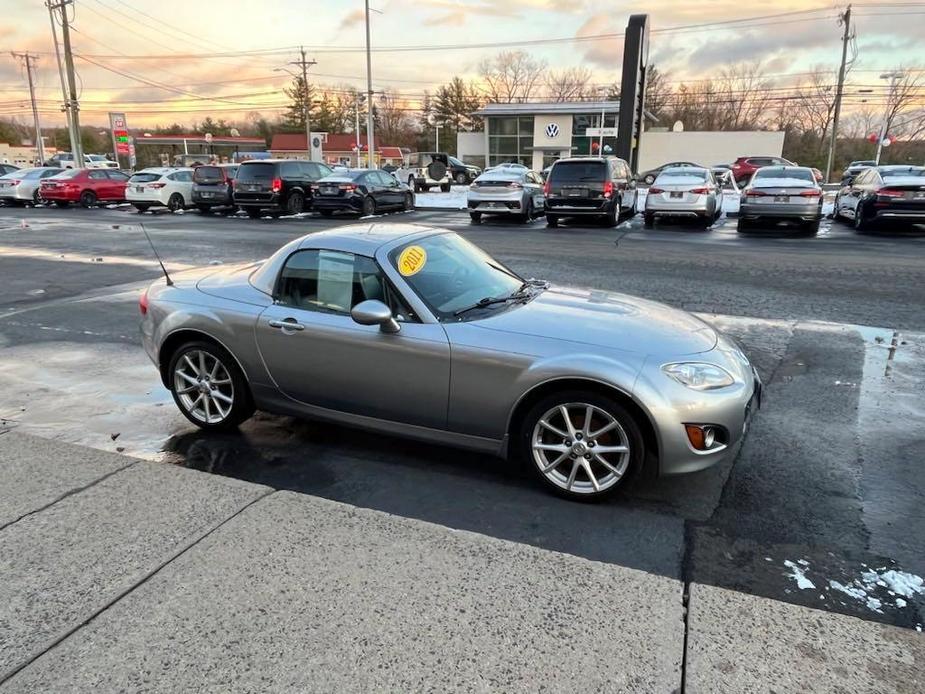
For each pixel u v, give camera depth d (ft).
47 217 68.54
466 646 7.41
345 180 65.31
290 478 12.32
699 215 52.08
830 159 156.46
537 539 10.23
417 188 112.27
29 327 23.11
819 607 8.59
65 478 11.32
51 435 14.19
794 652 7.35
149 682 6.97
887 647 7.43
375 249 12.55
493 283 13.70
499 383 11.26
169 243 45.73
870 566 9.46
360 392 12.50
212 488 10.95
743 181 114.62
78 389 17.06
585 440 11.08
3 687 6.93
